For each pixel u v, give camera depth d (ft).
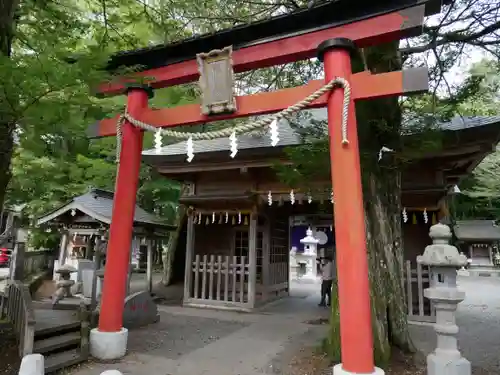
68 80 12.39
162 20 21.81
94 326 21.33
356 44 15.79
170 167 34.73
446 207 28.99
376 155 19.06
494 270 80.64
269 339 22.59
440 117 18.98
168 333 23.85
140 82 19.24
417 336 23.09
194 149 33.78
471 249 84.53
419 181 28.96
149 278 37.70
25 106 12.60
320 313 32.04
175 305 35.60
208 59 17.57
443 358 13.52
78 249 42.14
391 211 19.49
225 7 25.53
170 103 27.30
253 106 17.19
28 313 16.16
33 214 46.19
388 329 18.12
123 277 19.17
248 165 31.78
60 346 17.44
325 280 36.09
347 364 13.02
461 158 27.04
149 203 59.52
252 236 33.73
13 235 39.40
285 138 31.17
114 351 18.02
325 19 16.19
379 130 18.92
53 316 21.76
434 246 14.61
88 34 23.34
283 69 26.91
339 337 17.43
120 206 19.52
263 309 33.65
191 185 37.04
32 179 22.03
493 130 23.63
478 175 77.56
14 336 18.22
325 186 26.63
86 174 38.83
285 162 29.81
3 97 12.11
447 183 32.37
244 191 34.40
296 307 35.29
